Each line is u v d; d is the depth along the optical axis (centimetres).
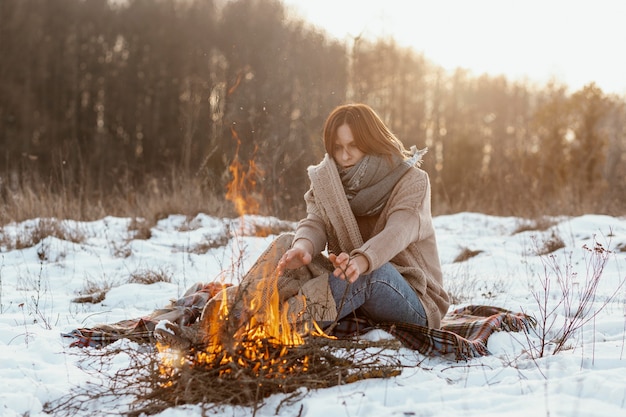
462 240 834
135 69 3083
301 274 324
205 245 748
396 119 2350
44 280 591
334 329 326
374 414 238
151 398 257
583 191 1204
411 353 315
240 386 251
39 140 3005
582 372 277
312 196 355
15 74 3061
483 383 279
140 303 501
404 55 2352
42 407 265
